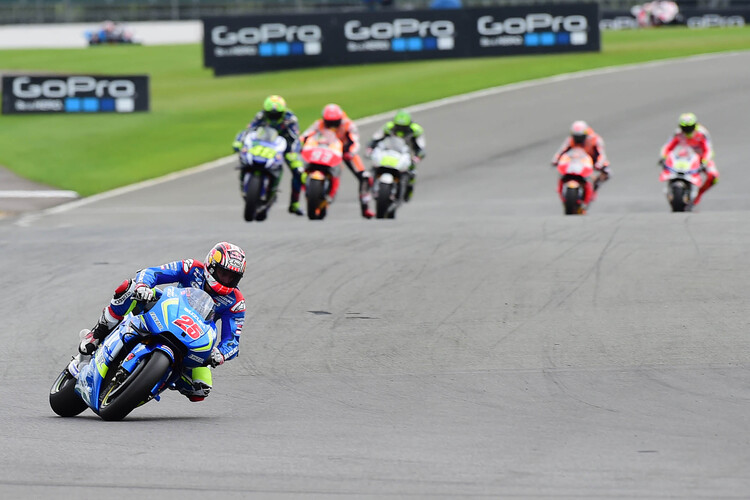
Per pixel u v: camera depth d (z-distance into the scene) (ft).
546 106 356.38
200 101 400.88
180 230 175.52
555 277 131.75
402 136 203.31
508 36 447.42
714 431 75.46
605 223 166.91
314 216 193.26
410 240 157.79
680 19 607.78
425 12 446.19
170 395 94.38
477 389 91.50
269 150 186.70
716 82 380.99
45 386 95.66
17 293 131.95
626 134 312.91
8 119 377.50
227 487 61.57
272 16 453.17
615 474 64.08
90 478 63.16
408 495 59.98
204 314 81.35
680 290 123.75
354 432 77.05
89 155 316.60
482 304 121.08
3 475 63.62
